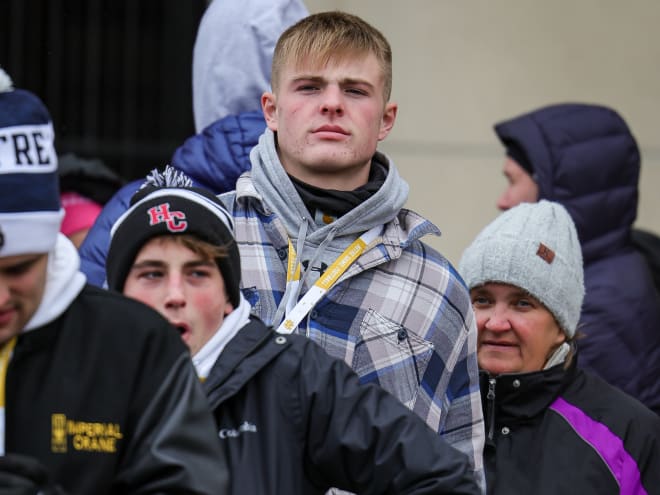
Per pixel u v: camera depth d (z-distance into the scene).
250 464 9.86
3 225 8.37
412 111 21.61
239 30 14.26
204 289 10.16
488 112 21.70
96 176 15.76
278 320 11.48
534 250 13.27
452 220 21.58
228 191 13.11
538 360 13.27
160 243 10.12
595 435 12.92
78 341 8.83
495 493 12.75
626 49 22.08
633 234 18.06
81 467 8.59
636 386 15.47
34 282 8.55
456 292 12.11
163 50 20.67
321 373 10.07
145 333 8.96
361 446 9.89
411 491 9.82
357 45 11.90
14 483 7.96
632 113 22.03
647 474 12.98
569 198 17.00
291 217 11.80
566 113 17.38
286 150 11.92
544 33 21.89
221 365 10.05
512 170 17.42
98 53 20.50
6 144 8.42
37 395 8.65
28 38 20.33
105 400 8.75
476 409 12.18
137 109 20.59
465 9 21.73
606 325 15.57
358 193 11.89
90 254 12.48
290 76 11.91
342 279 11.66
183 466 8.75
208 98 14.35
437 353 11.84
